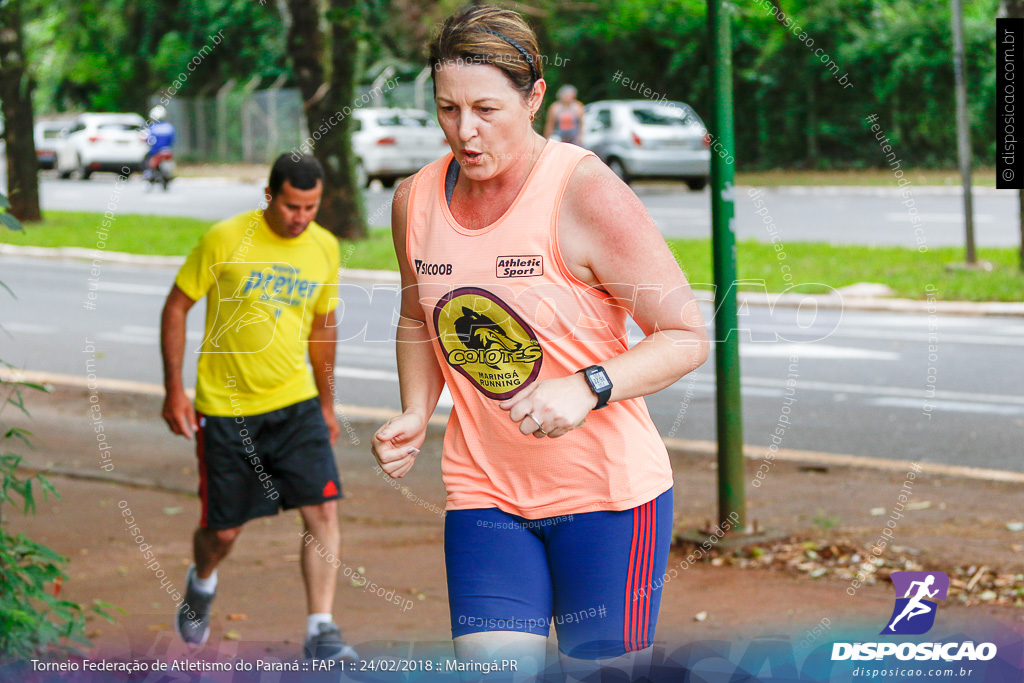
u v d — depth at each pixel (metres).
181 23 28.91
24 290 18.77
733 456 6.30
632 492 3.04
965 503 7.01
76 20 27.62
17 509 7.18
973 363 11.71
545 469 3.06
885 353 12.38
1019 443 8.61
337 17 16.33
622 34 29.31
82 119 41.56
